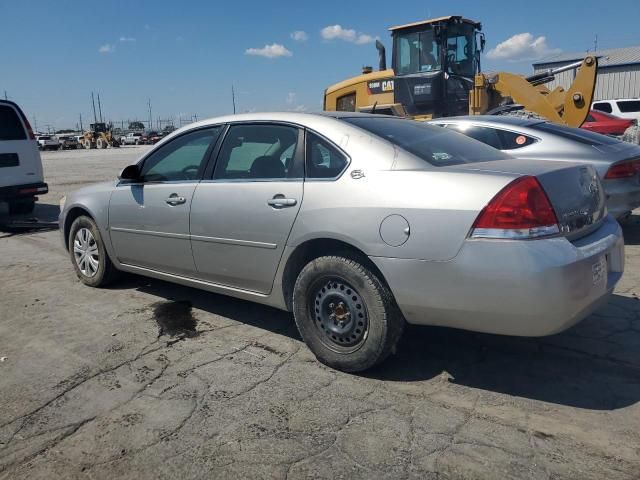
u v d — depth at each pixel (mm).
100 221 5230
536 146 6621
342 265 3449
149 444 2877
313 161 3713
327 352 3639
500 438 2852
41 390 3469
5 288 5676
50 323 4617
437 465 2646
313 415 3105
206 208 4211
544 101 11523
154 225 4668
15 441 2930
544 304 2881
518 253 2885
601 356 3750
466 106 12734
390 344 3408
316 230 3523
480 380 3477
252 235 3908
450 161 3545
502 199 2951
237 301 5078
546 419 3020
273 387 3438
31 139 10008
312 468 2648
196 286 4547
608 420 2992
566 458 2678
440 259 3074
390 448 2785
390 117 4320
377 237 3271
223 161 4270
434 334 4180
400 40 12891
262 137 4078
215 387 3455
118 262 5230
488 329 3080
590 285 3035
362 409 3156
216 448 2824
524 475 2561
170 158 4711
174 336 4285
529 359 3740
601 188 3717
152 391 3424
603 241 3303
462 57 12875
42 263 6742
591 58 10836
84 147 65812
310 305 3693
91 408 3240
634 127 18891
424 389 3375
